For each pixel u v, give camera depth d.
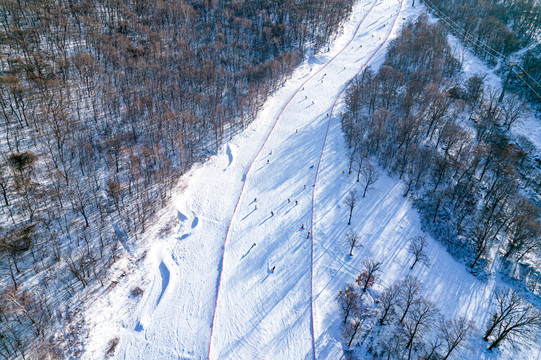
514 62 149.00
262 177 114.00
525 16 164.25
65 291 74.00
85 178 97.06
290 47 176.12
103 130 111.12
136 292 81.69
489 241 94.25
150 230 93.50
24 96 105.75
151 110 119.81
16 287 70.88
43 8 144.88
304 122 136.62
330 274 86.31
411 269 88.69
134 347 73.00
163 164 107.19
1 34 122.62
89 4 156.50
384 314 76.69
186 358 71.31
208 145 123.19
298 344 73.19
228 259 90.19
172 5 175.38
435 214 99.19
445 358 67.81
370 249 92.00
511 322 76.69
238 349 72.50
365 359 70.75
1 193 83.19
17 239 76.88
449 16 195.62
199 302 80.88
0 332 64.94
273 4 195.50
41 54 126.44
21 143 96.50
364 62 172.25
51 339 67.31
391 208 102.94
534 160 111.81
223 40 168.12
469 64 156.62
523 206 92.31
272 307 79.88
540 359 72.81
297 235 95.50
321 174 113.38
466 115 129.62
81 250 81.44
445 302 82.75
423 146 115.94
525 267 89.62
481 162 111.12
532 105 132.50
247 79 150.12
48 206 86.12
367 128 124.94
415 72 144.50
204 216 101.56
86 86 122.88
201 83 141.38
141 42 152.75
